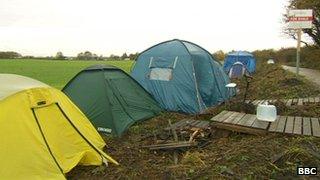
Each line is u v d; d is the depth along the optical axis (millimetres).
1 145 5371
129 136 8328
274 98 12461
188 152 6496
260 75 27094
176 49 11938
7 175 5184
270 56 55750
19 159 5375
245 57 27891
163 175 5410
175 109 11000
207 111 10203
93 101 8875
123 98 9391
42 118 5992
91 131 7207
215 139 7230
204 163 5629
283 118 7523
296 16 15352
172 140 7383
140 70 12164
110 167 6125
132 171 5816
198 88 11398
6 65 46250
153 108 10430
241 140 6730
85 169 6105
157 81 11617
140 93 10344
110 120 8508
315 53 34750
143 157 6617
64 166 5781
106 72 9539
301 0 28641
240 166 5215
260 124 6887
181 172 5367
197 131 7566
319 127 6695
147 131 8750
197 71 11719
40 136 5766
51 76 29891
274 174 4895
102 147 7160
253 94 14516
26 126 5703
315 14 28797
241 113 8016
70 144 6176
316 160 5164
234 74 24719
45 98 6262
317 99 10523
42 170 5473
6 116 5586
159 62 11852
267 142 6086
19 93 5883
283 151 5520
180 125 8406
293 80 15891
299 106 9391
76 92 9352
